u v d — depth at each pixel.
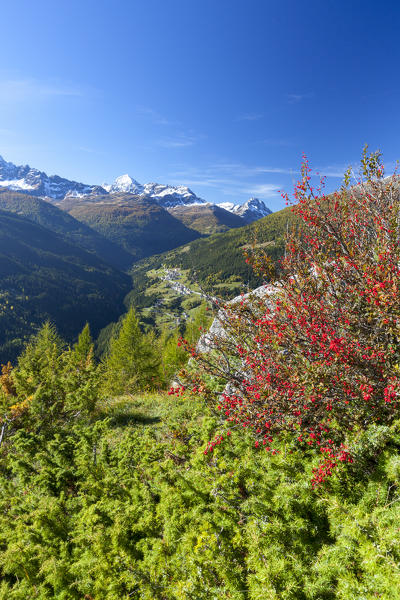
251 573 4.26
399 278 4.54
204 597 4.10
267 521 4.63
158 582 4.74
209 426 7.48
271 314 6.31
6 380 23.83
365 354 4.79
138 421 11.77
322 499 4.53
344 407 5.04
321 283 5.82
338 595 3.50
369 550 3.68
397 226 4.97
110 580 5.02
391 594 3.20
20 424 12.85
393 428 4.48
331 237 5.62
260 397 5.44
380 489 4.24
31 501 7.55
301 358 5.57
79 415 13.35
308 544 4.26
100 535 5.71
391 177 5.46
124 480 6.99
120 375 29.62
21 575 5.83
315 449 5.43
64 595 5.21
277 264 6.33
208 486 5.84
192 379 7.17
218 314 6.97
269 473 5.46
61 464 8.74
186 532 5.16
